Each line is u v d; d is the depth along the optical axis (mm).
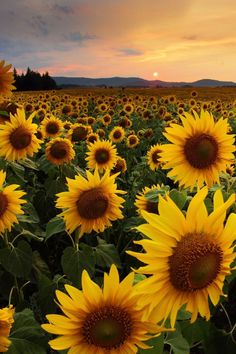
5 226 4004
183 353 2787
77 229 4438
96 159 8016
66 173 6934
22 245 4344
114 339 2197
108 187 4164
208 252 2031
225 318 4727
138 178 8828
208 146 3752
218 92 62656
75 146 9867
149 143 14562
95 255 4414
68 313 2203
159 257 2039
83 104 24812
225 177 4418
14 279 4344
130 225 5371
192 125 3811
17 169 5844
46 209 6621
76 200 4148
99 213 4105
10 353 2975
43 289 4074
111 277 2207
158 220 2047
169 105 23984
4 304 4691
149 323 2160
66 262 4203
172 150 3834
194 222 2084
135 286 2082
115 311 2205
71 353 2221
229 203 2059
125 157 12312
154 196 3850
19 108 6266
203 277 2043
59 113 20766
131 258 5156
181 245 2051
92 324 2201
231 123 18000
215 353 3105
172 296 2088
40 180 8602
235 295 4680
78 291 2215
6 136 5832
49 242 6047
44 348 3113
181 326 3137
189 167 3820
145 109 20188
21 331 3115
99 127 17266
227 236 2072
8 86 5480
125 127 16391
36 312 4184
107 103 25516
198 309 2121
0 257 4223
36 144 6043
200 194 2076
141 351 2389
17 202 4004
